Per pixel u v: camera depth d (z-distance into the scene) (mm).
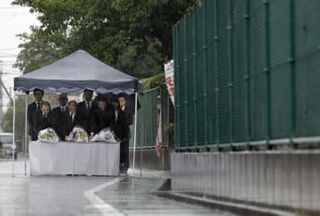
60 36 44781
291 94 15312
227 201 19297
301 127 14711
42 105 36125
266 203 16203
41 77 35031
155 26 38750
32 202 20672
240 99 18984
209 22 22078
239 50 19109
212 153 21047
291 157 14695
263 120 17125
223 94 20547
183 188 24797
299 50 14867
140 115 49094
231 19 19844
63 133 36281
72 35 43188
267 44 16906
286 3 15656
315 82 13930
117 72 36188
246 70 18500
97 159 35906
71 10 42562
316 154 13328
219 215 17359
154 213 17734
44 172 35625
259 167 16766
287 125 15523
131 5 37656
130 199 21906
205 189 21688
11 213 17672
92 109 36531
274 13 16453
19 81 34719
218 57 21094
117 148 36125
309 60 14281
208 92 22172
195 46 23859
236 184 18562
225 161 19625
